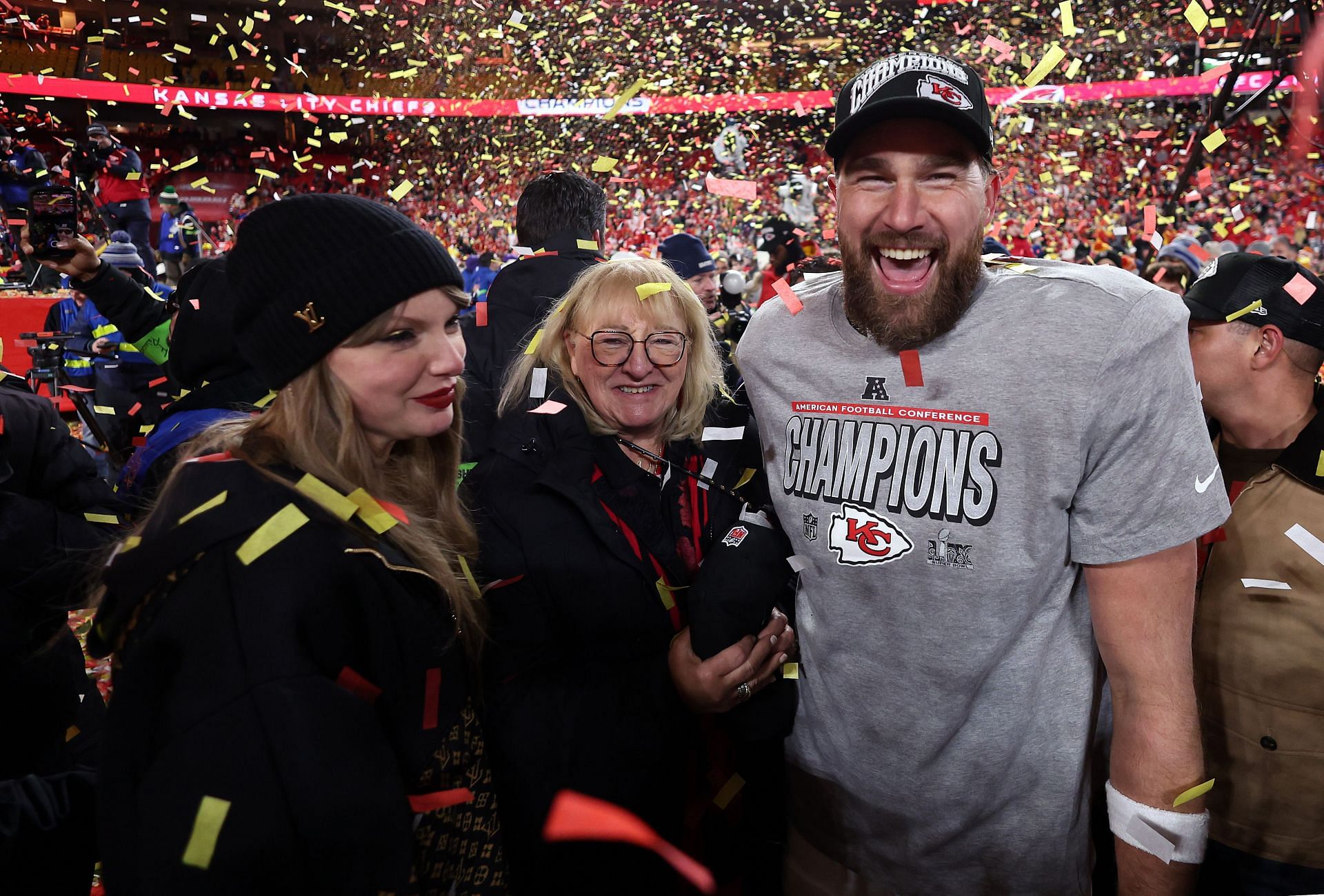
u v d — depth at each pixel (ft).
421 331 3.12
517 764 4.50
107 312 8.68
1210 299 4.53
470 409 7.09
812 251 13.03
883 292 3.58
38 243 8.01
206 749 2.54
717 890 5.08
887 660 3.85
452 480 3.82
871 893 4.25
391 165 68.54
